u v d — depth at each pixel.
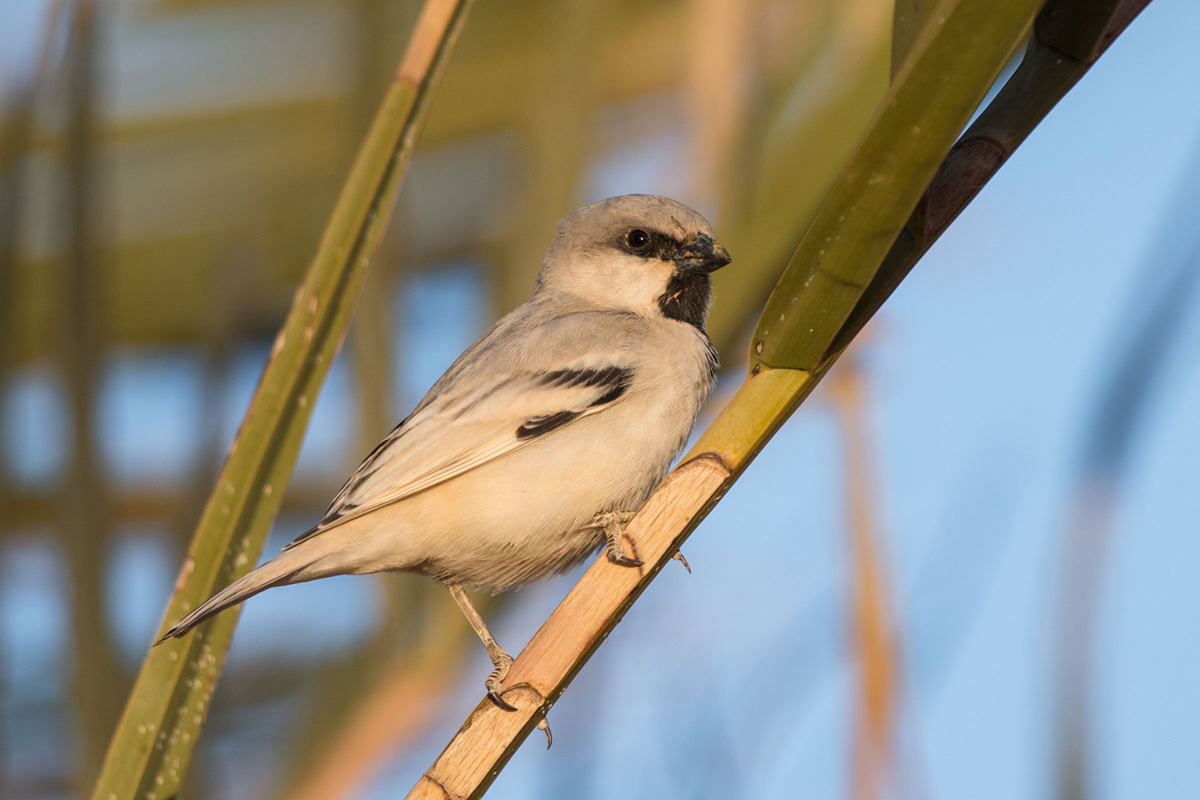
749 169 8.51
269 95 14.15
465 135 14.35
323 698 8.95
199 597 6.11
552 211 9.99
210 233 14.11
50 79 8.18
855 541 8.63
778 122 8.53
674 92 13.91
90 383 7.94
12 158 8.24
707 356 10.15
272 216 14.02
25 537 9.76
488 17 14.39
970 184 5.13
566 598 5.73
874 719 8.02
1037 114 5.19
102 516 7.89
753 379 5.59
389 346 9.38
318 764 8.63
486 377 9.44
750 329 8.60
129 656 8.66
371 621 9.12
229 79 14.33
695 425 10.12
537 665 5.66
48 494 8.95
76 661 7.73
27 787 10.93
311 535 8.98
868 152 4.74
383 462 9.12
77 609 7.77
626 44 13.75
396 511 9.05
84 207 8.01
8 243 8.26
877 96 8.12
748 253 8.43
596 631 5.67
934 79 4.54
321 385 6.07
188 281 14.09
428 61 5.90
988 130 5.21
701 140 8.70
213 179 14.23
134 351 13.96
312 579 9.15
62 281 7.96
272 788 8.67
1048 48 5.21
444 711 9.12
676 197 11.33
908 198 4.79
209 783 9.47
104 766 6.04
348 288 6.00
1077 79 5.20
